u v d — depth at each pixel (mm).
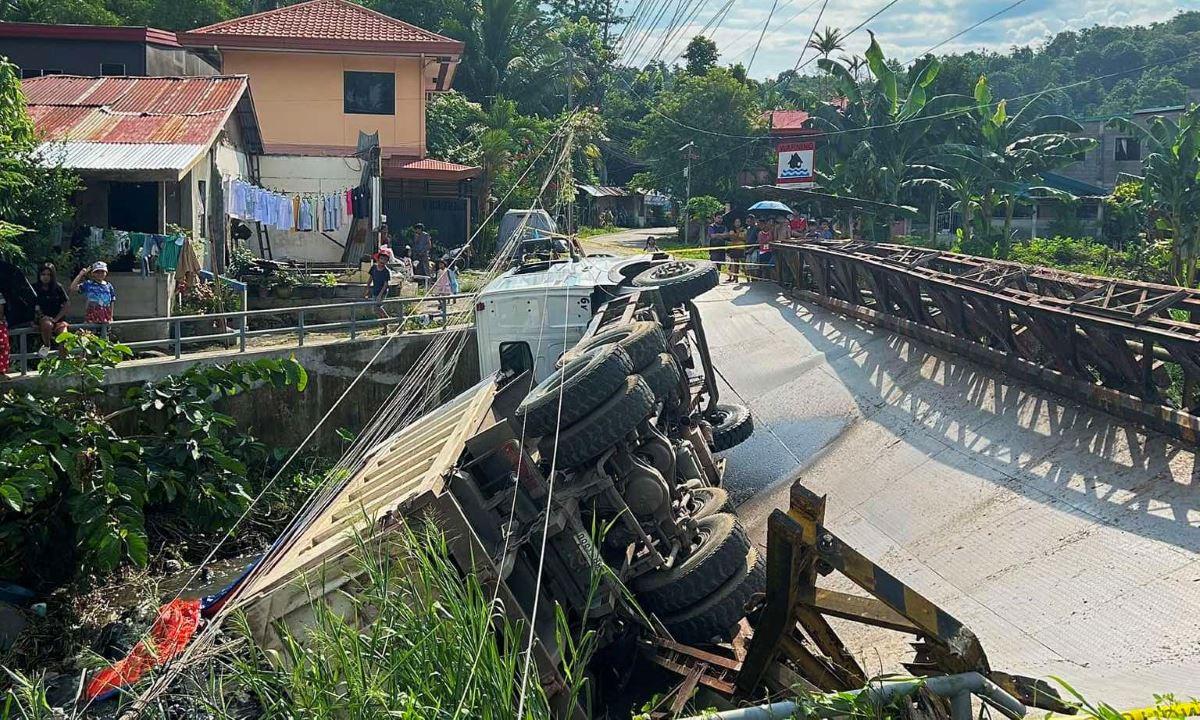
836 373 14562
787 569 5172
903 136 32719
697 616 6371
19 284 13578
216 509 12938
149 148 17078
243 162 23453
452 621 4402
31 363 14102
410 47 30016
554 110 48906
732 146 42406
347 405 15719
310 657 4547
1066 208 40094
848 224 32938
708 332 19469
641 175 46969
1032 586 7281
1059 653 6371
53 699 7699
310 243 24328
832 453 11789
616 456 6605
